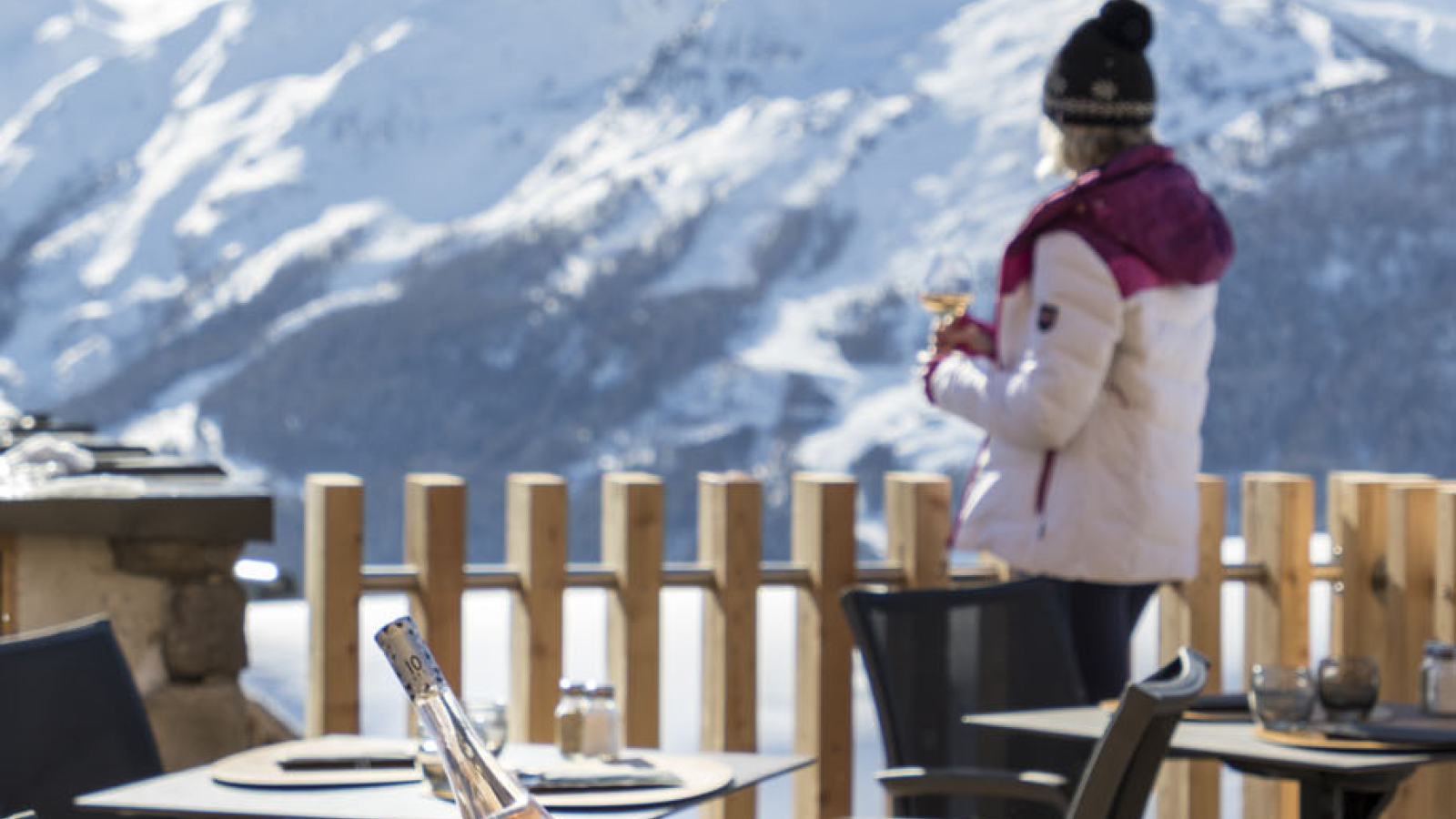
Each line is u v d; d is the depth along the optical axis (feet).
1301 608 20.79
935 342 16.90
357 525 16.44
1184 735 12.30
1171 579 15.65
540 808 5.28
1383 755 11.66
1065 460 15.62
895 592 14.69
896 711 14.32
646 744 17.71
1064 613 16.17
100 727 11.23
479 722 10.49
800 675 18.70
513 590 17.38
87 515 14.75
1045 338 15.28
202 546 15.30
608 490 18.16
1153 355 15.33
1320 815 11.95
